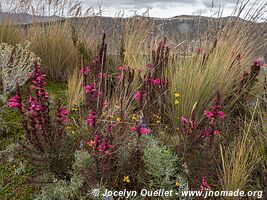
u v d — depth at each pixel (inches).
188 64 173.5
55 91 191.6
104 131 123.6
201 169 113.2
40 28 233.8
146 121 144.5
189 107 152.8
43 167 112.0
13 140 137.3
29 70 179.2
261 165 118.3
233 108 165.5
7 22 232.7
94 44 237.1
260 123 149.2
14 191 114.3
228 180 111.5
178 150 124.4
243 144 122.3
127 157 117.4
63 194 105.0
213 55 176.1
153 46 214.2
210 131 113.6
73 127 145.3
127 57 211.9
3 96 162.1
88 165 110.4
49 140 110.8
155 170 111.0
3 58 169.9
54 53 212.5
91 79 183.6
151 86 153.6
